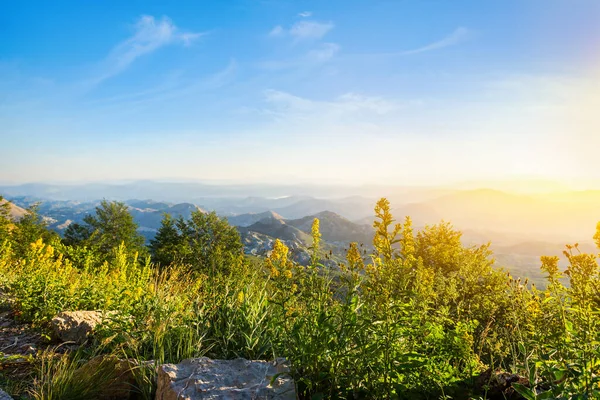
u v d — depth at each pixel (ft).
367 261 11.44
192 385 10.72
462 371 12.05
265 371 11.66
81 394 12.53
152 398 12.57
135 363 13.84
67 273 28.17
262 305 16.90
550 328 11.76
